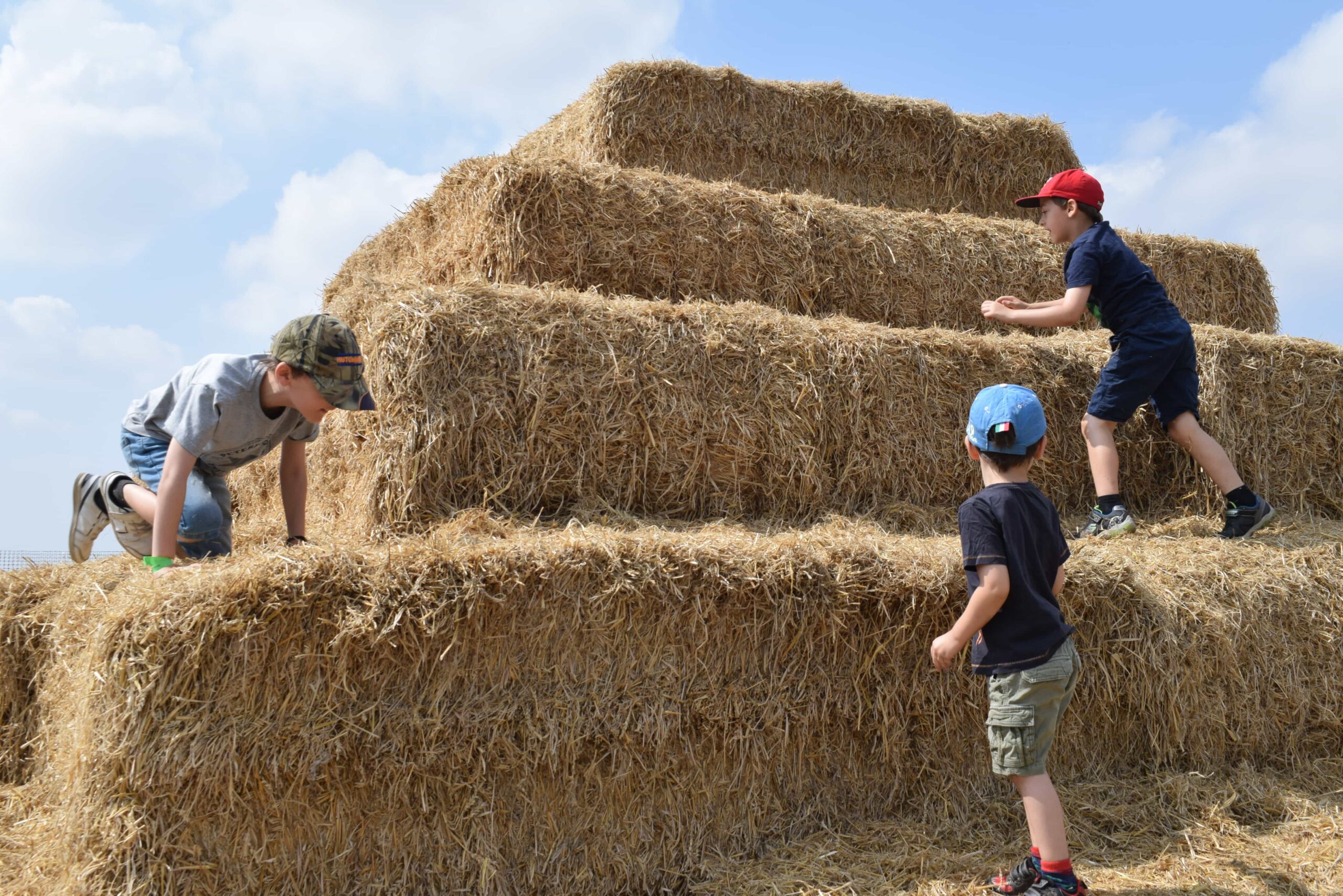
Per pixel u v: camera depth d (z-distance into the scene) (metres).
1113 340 3.64
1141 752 2.95
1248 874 2.31
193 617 1.99
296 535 2.81
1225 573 3.15
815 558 2.58
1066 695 2.21
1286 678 3.16
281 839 2.08
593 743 2.35
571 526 2.76
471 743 2.24
